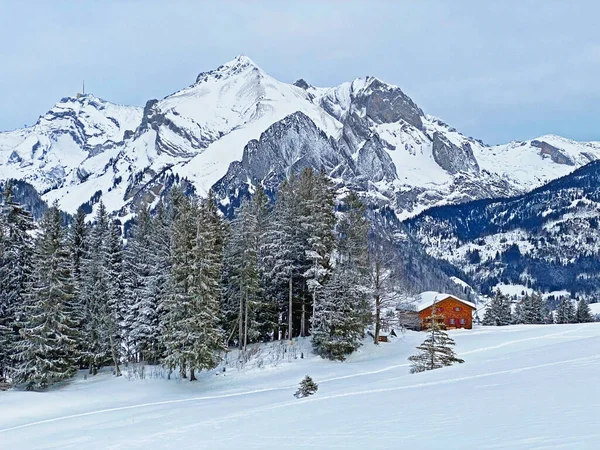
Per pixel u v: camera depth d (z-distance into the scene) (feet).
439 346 128.88
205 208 189.06
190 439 63.93
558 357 94.27
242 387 150.00
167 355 170.71
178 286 166.50
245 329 187.83
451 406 57.00
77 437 88.17
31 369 159.33
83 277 186.19
